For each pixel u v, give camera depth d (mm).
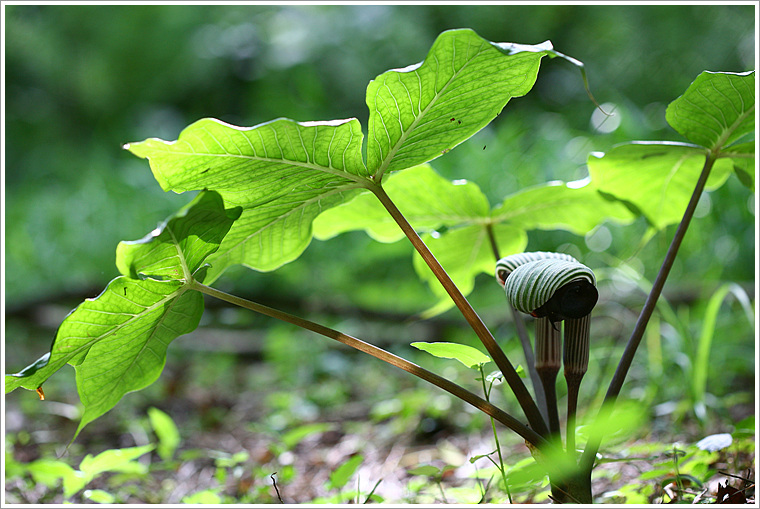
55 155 5109
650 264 2461
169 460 1327
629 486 1047
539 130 3385
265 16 5863
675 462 1042
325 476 1290
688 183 1121
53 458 1446
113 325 959
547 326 976
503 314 2385
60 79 5621
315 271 3104
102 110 5680
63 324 937
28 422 1747
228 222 941
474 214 1164
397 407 1509
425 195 1148
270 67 5375
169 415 1873
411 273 3225
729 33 3855
